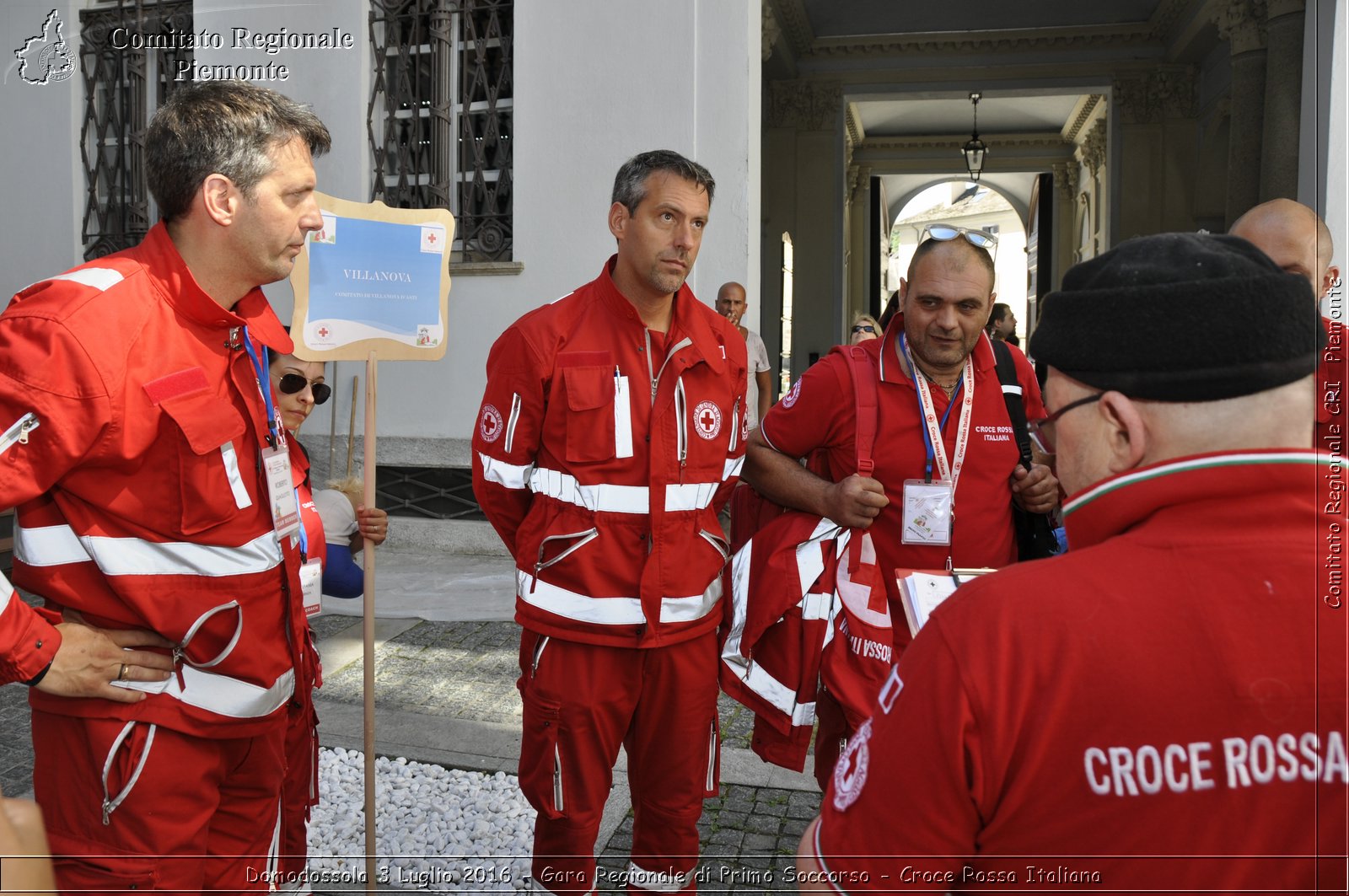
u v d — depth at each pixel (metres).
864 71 13.86
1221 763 0.86
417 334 2.92
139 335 1.73
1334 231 5.22
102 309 1.68
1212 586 0.89
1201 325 0.90
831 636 2.44
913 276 2.42
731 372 2.54
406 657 5.09
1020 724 0.90
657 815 2.52
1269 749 0.86
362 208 2.82
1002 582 0.96
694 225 2.33
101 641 1.73
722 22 6.83
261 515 1.95
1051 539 2.58
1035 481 2.50
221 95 1.82
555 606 2.35
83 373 1.64
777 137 14.00
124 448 1.70
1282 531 0.90
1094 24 13.25
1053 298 1.02
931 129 18.02
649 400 2.39
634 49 6.95
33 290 1.70
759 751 2.58
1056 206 18.58
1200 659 0.87
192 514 1.81
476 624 5.73
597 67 7.02
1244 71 9.21
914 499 2.39
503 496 2.46
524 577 2.42
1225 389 0.90
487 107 7.40
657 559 2.36
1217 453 0.91
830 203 13.95
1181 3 12.12
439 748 3.84
